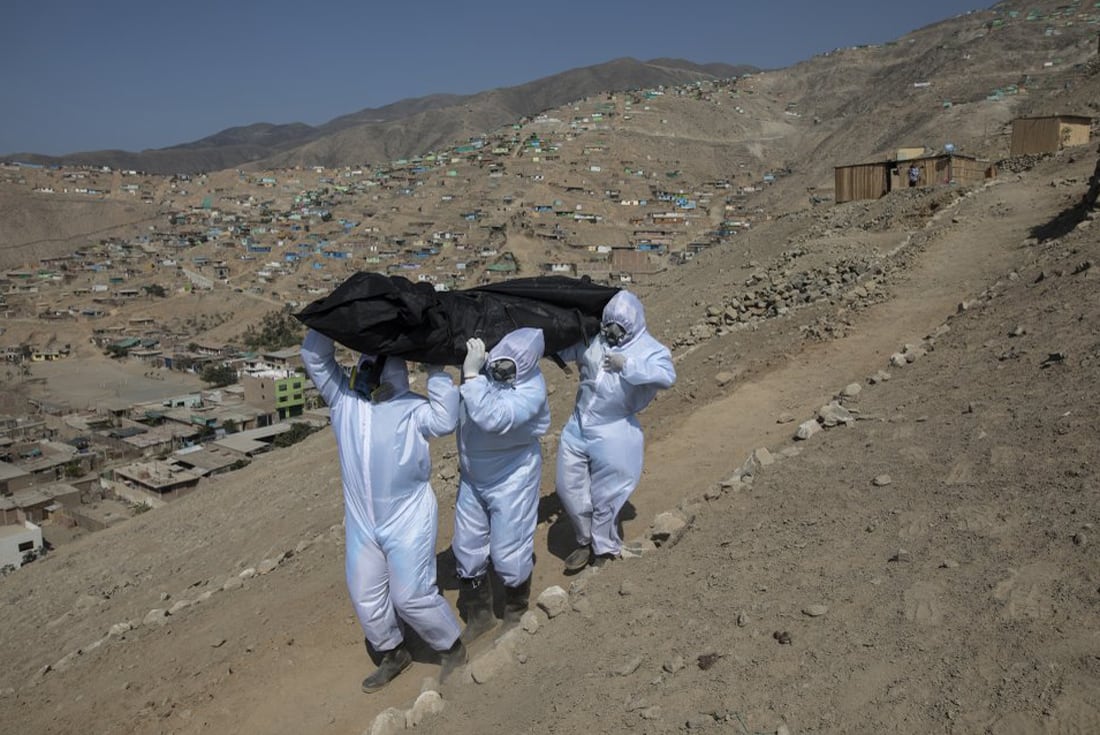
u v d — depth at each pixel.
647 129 185.38
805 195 107.81
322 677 7.04
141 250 148.25
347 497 6.48
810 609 4.77
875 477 6.50
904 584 4.69
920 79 170.38
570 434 7.58
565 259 104.25
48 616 15.58
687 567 6.19
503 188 145.38
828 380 12.03
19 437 68.50
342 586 9.11
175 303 119.06
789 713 3.95
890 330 14.12
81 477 56.88
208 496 24.08
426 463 6.40
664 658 4.91
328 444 25.66
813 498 6.59
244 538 16.47
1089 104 43.66
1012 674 3.63
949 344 10.84
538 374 6.94
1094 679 3.39
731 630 4.95
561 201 133.75
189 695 7.28
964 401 7.84
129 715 7.25
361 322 5.98
